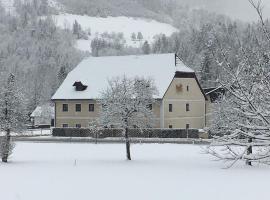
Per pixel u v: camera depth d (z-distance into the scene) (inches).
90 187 783.7
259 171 997.2
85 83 2866.6
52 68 7460.6
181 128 2640.3
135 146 1966.0
